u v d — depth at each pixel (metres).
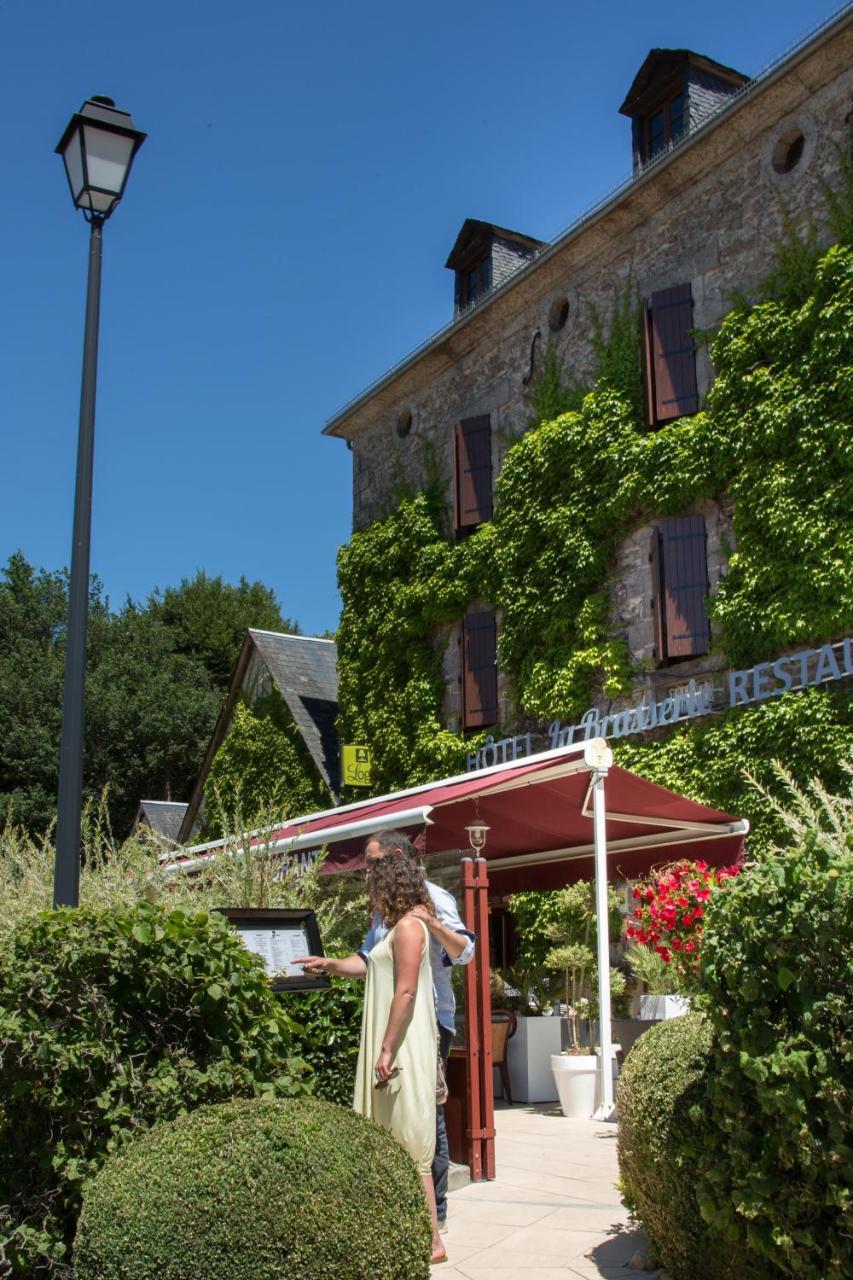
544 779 9.46
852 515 13.13
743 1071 3.74
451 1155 6.95
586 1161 7.25
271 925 5.80
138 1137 4.15
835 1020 3.61
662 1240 4.43
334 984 6.41
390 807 10.45
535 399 18.41
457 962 5.01
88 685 37.41
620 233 17.20
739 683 14.05
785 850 4.32
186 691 39.56
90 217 7.67
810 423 13.67
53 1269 4.11
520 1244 5.20
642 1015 11.09
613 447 16.42
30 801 34.69
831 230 14.12
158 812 33.16
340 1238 3.49
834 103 14.34
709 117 15.41
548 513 17.42
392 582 21.00
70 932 4.41
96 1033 4.33
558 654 16.98
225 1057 4.50
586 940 11.55
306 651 27.45
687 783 14.41
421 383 21.53
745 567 14.16
